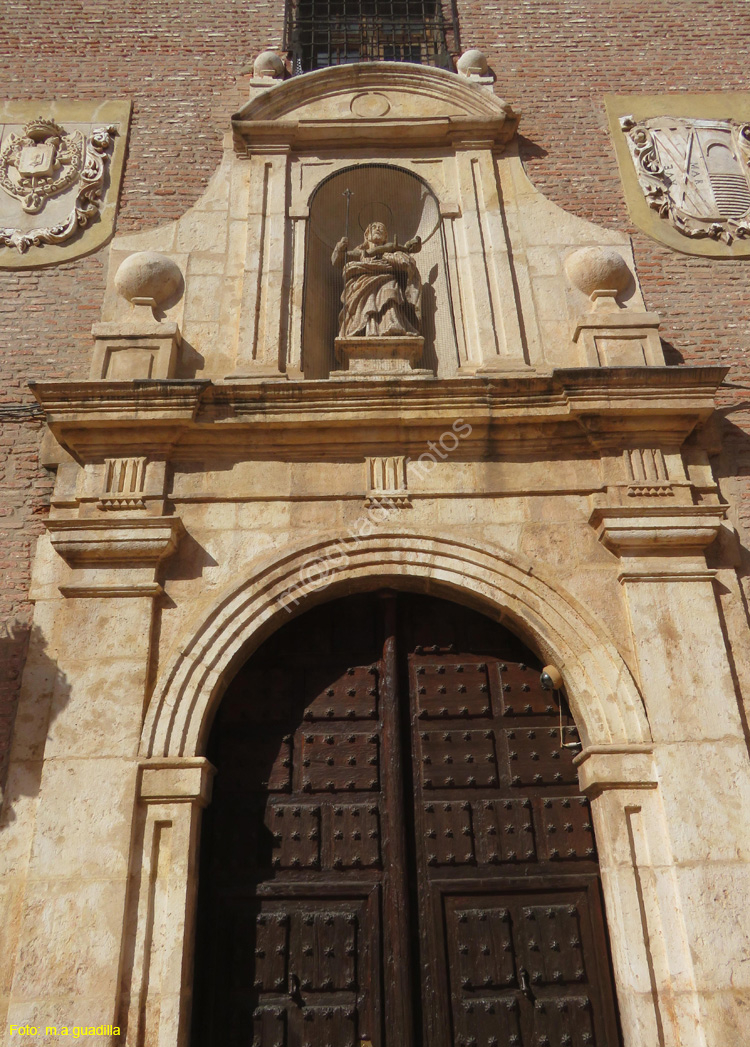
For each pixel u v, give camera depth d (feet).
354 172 24.36
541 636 17.84
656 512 18.48
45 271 23.04
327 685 18.85
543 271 22.62
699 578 18.21
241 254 22.75
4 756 16.88
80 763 16.34
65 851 15.60
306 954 16.46
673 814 16.05
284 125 24.41
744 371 21.74
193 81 26.61
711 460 20.24
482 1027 15.93
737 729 16.79
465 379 19.33
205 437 19.44
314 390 19.35
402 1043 15.58
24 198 24.08
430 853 17.31
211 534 18.67
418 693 18.83
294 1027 15.87
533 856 17.26
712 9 28.66
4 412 20.62
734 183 24.95
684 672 17.30
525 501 19.16
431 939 16.55
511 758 18.20
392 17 29.60
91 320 22.33
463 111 25.07
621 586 18.31
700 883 15.48
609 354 20.65
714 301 22.93
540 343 21.49
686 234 24.06
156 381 18.90
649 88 26.84
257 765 18.01
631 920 15.42
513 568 18.43
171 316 21.74
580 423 19.40
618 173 25.03
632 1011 14.87
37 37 27.25
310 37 28.81
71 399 19.01
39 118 25.30
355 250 23.26
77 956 14.83
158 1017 14.66
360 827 17.48
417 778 18.04
